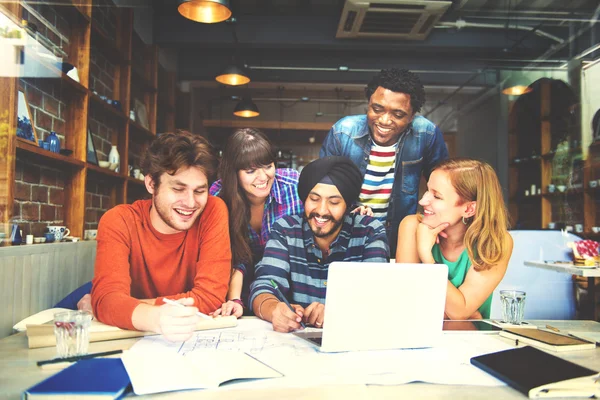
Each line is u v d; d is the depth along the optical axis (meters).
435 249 2.58
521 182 4.73
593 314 3.04
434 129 2.72
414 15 3.49
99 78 3.17
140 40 3.56
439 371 1.05
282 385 0.95
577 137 4.67
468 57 3.89
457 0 3.56
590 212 4.57
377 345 1.23
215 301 1.70
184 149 1.81
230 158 2.51
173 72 3.65
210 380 0.95
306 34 3.61
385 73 2.73
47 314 1.81
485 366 1.05
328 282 1.18
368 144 2.70
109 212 1.81
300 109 3.46
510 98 4.46
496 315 2.53
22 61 2.10
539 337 1.34
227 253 1.85
